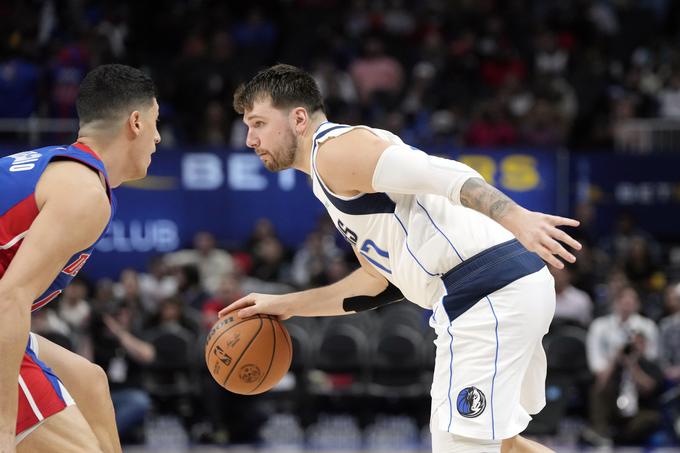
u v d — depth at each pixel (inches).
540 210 721.0
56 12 904.3
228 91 831.1
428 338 585.9
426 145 723.4
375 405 576.7
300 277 669.9
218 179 705.6
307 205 709.9
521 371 213.5
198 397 556.1
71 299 573.6
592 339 550.3
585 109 885.2
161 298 614.2
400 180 196.7
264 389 242.4
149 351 540.1
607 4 1035.3
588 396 556.1
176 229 700.7
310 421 558.6
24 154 193.8
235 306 245.0
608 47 985.5
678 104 860.0
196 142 802.2
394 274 223.1
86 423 192.9
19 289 173.0
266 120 220.5
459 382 211.6
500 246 214.2
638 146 795.4
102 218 184.5
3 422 170.6
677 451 531.2
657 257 717.3
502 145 782.5
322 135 209.3
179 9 945.5
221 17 932.6
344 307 244.8
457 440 212.1
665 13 1039.0
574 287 655.1
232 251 690.2
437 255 213.9
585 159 723.4
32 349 199.8
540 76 871.1
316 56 893.8
